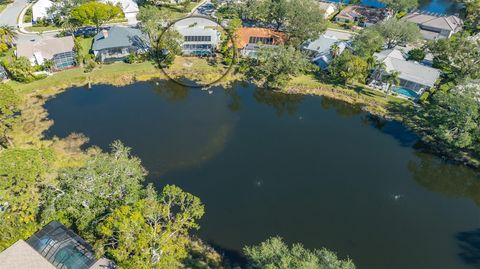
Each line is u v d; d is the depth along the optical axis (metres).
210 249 57.28
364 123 92.12
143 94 99.00
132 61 110.06
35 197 53.09
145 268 40.88
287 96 101.94
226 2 156.12
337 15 150.12
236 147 81.25
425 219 66.56
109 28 126.69
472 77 100.12
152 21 112.12
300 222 64.06
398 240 62.06
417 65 103.25
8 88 75.12
